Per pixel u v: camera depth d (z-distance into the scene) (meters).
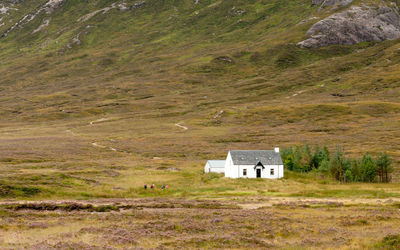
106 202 58.78
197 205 55.22
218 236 33.97
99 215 45.91
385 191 74.19
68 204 52.66
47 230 36.56
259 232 36.41
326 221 42.22
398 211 48.81
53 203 53.75
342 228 38.69
